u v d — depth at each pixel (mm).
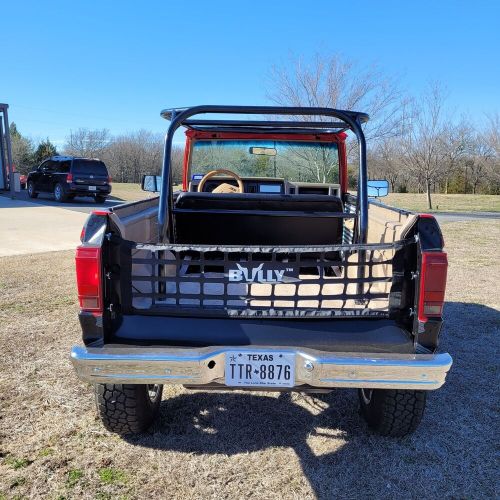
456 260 9000
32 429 3053
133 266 2723
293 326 2512
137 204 3201
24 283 6590
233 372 2381
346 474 2693
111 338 2461
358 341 2453
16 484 2541
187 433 3072
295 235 3305
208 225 3281
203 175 5191
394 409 2873
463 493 2559
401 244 2475
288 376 2379
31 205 17609
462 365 4203
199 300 2611
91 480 2594
